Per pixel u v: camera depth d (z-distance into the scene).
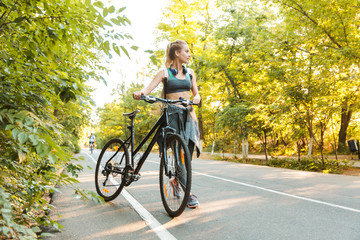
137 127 30.83
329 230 2.85
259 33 13.92
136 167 3.63
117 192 3.95
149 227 2.94
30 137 1.53
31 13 2.03
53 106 2.49
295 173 8.22
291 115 11.73
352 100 12.39
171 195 3.33
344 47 10.23
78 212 3.53
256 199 4.38
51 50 2.10
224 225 3.01
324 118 11.62
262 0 12.34
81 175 6.96
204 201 4.21
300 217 3.34
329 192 5.09
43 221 2.36
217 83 18.81
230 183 6.07
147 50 2.04
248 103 14.30
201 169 9.34
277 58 11.93
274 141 20.47
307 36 11.37
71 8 1.92
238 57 14.74
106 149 4.49
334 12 10.20
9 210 1.59
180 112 3.45
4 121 1.63
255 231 2.82
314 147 20.11
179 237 2.65
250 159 15.80
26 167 2.57
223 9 15.49
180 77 3.57
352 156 15.02
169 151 3.38
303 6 10.81
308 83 11.04
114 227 2.95
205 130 28.70
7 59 2.04
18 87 2.12
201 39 16.97
